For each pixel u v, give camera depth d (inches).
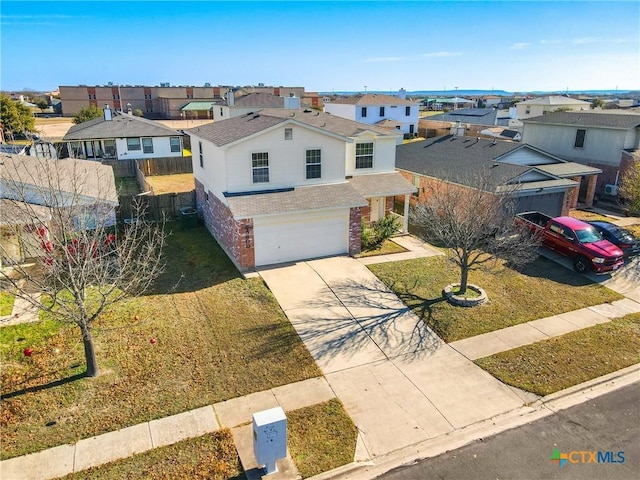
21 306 547.2
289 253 705.6
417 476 323.6
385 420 378.0
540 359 466.9
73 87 3585.1
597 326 534.3
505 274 677.9
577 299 604.1
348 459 336.8
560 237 723.4
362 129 857.5
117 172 1445.6
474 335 512.7
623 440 359.9
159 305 563.8
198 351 466.0
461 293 594.2
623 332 521.0
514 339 505.0
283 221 681.6
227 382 419.5
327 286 625.9
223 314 543.2
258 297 588.1
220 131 797.2
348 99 2618.1
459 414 387.5
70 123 2876.5
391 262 716.0
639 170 894.4
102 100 3683.6
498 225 613.6
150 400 391.5
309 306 568.7
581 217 987.3
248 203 671.1
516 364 458.0
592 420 382.0
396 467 331.3
